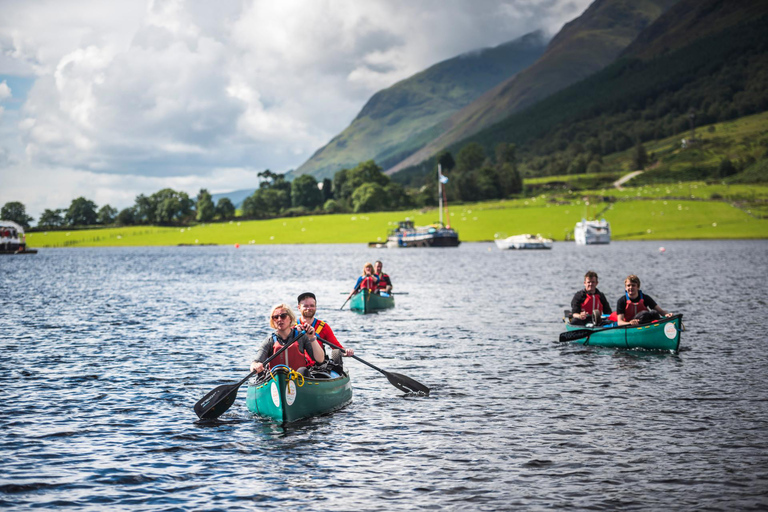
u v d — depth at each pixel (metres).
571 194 188.88
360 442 11.41
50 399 14.48
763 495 9.04
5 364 18.41
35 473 10.01
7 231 131.75
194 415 13.24
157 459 10.62
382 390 15.27
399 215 188.62
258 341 22.59
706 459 10.40
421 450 10.95
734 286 41.62
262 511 8.67
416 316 28.91
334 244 161.50
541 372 16.94
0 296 40.34
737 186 185.75
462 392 14.91
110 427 12.38
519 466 10.17
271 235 175.88
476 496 9.07
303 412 12.80
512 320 27.14
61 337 23.44
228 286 48.72
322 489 9.36
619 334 20.08
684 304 31.81
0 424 12.52
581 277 52.44
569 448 10.97
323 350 13.74
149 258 107.19
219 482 9.66
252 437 11.76
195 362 18.78
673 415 12.82
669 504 8.78
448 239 132.00
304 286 48.62
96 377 16.75
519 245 118.88
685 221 152.50
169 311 31.92
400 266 72.00
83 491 9.33
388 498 9.03
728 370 16.89
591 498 8.98
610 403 13.78
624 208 167.25
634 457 10.52
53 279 57.44
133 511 8.69
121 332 24.69
